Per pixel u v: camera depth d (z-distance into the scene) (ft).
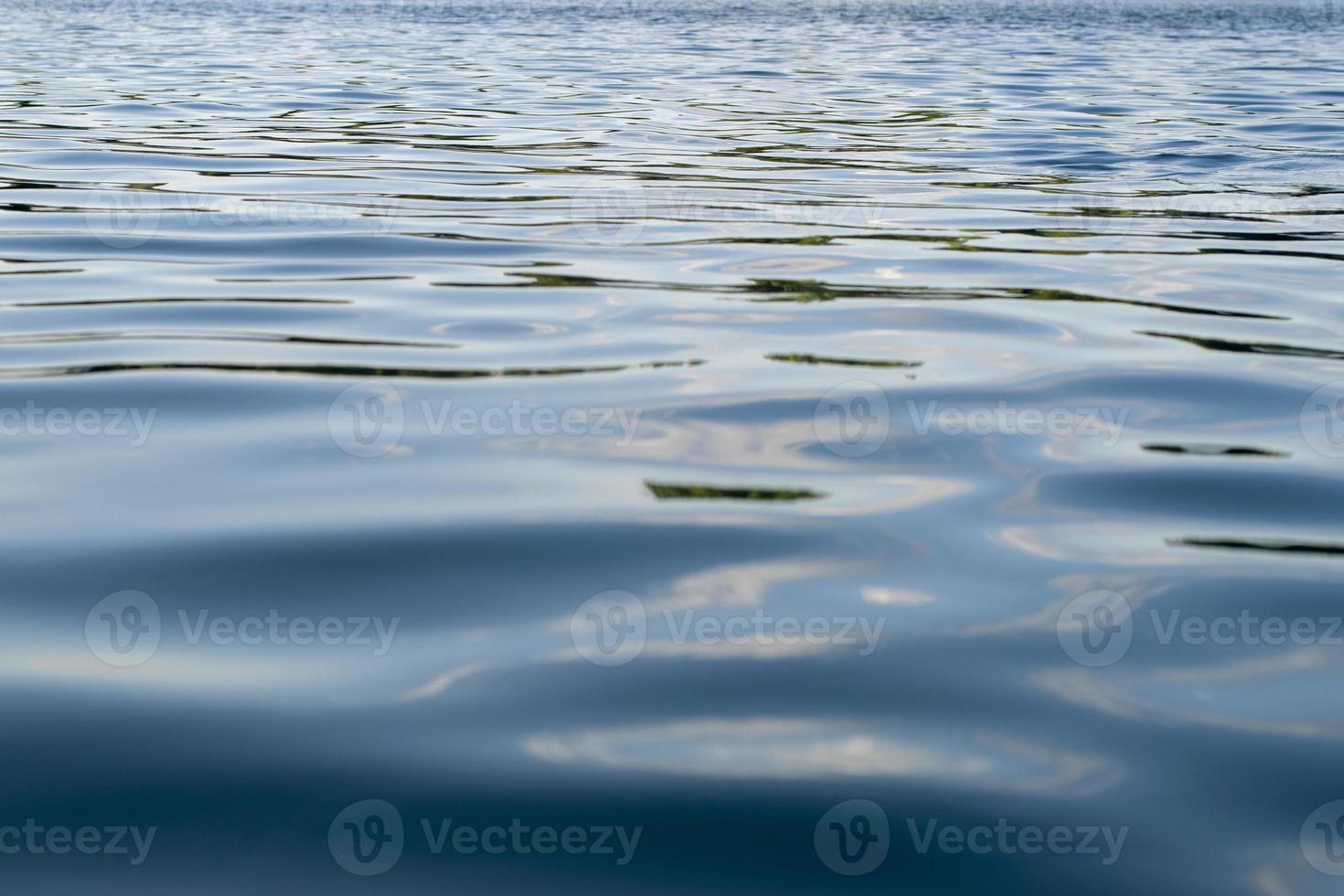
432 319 16.63
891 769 6.98
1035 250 21.68
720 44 69.31
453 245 21.48
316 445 11.85
